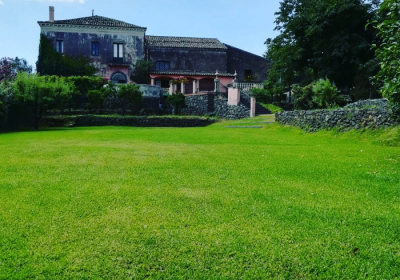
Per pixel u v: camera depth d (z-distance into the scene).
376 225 3.00
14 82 18.25
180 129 16.55
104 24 31.27
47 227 2.86
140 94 23.48
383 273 2.26
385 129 9.63
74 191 3.91
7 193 3.82
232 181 4.47
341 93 21.12
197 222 2.99
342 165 5.76
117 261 2.35
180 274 2.22
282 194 3.88
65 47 30.81
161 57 33.84
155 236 2.71
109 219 3.04
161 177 4.67
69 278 2.16
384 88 6.05
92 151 7.34
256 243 2.62
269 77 27.31
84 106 24.50
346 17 20.64
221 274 2.22
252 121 18.53
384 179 4.66
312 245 2.60
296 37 23.92
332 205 3.51
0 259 2.35
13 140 10.20
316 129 12.09
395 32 5.87
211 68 34.81
